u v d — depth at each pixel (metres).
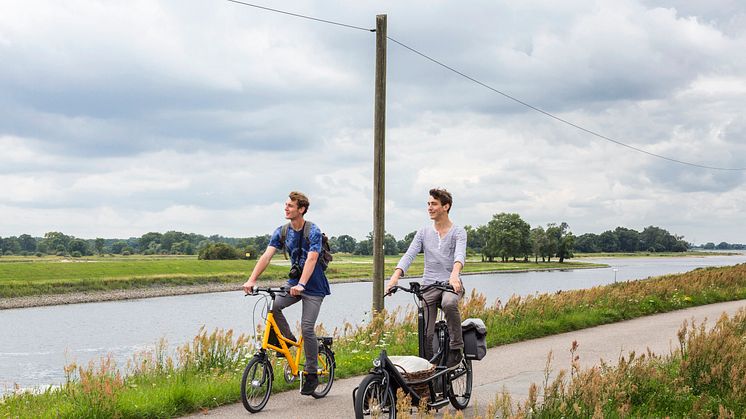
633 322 16.44
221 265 134.00
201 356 10.67
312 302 8.18
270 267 138.12
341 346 12.51
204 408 7.73
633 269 149.00
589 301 18.14
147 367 10.19
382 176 14.63
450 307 7.31
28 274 101.88
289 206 8.13
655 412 7.28
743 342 9.28
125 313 62.84
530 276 117.44
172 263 130.00
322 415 7.46
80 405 7.17
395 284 7.47
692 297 21.45
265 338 7.92
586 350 11.93
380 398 6.56
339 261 196.12
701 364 8.34
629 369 8.13
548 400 6.93
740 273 27.80
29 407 7.93
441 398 7.38
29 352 33.53
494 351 12.02
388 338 12.80
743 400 7.42
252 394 7.65
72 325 51.09
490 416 6.07
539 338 13.79
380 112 14.71
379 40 14.77
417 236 7.80
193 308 67.81
